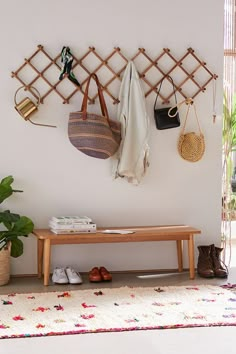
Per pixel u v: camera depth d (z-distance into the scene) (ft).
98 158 15.75
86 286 14.52
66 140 15.93
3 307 12.25
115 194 16.30
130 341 10.23
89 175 16.11
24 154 15.72
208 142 16.85
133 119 15.88
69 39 15.83
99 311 12.01
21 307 12.26
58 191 15.94
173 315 11.75
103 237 14.74
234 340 10.33
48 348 9.86
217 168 16.94
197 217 16.87
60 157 15.92
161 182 16.61
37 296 13.25
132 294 13.52
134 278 15.56
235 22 20.02
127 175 15.89
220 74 16.81
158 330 10.87
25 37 15.57
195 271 16.55
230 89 17.95
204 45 16.65
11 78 15.55
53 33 15.74
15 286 14.47
